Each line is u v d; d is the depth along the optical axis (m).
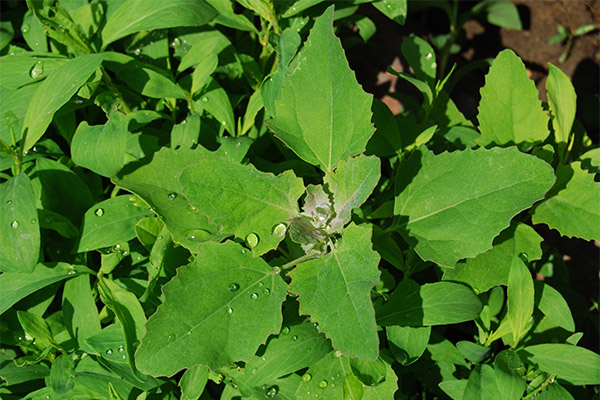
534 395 0.41
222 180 0.39
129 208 0.42
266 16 0.44
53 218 0.42
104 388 0.40
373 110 0.43
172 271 0.41
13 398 0.41
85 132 0.41
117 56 0.43
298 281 0.38
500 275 0.41
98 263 0.44
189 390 0.39
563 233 0.42
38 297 0.43
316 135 0.41
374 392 0.39
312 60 0.40
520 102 0.43
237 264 0.39
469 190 0.40
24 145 0.42
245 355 0.38
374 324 0.36
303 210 0.39
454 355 0.42
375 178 0.39
